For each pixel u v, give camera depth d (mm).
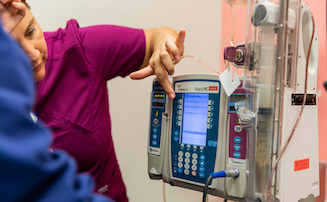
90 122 870
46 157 228
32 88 235
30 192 218
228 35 1822
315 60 772
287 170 679
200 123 813
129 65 974
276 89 626
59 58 864
